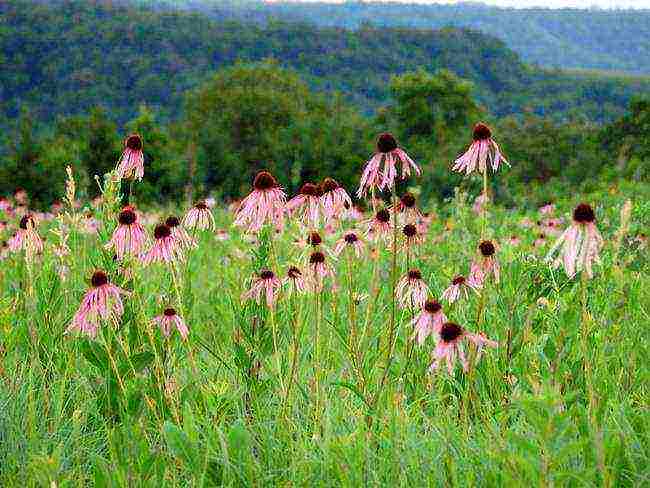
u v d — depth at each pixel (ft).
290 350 13.98
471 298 15.88
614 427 11.30
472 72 599.16
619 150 134.51
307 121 160.76
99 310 11.43
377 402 11.76
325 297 16.67
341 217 12.88
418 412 12.42
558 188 88.58
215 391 13.47
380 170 11.09
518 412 12.49
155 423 12.57
